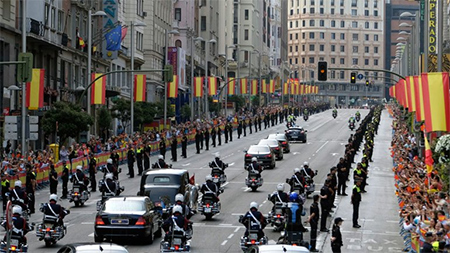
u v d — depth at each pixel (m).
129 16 186.75
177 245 47.34
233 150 141.00
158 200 62.22
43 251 50.16
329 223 64.88
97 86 111.19
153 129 159.00
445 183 64.69
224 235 58.16
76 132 106.50
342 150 140.62
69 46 139.75
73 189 73.12
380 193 85.00
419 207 50.81
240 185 90.69
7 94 111.06
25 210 58.50
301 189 71.62
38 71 89.69
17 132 81.44
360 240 57.19
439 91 64.44
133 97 141.12
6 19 111.06
